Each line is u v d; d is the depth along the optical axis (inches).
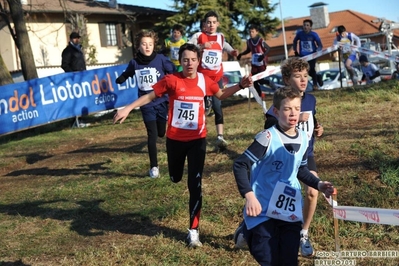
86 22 1145.4
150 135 277.1
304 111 173.2
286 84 173.2
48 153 403.5
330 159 265.9
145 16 1338.6
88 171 321.7
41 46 1105.4
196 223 194.7
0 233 228.2
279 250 143.1
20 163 377.4
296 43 546.9
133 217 231.3
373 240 185.2
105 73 546.6
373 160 251.9
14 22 599.2
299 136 145.4
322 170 252.8
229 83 792.9
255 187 145.8
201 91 198.2
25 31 601.9
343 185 231.6
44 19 1101.1
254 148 142.2
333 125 345.4
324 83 750.5
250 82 198.1
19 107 474.9
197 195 195.5
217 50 320.5
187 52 195.8
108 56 1250.6
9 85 468.4
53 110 502.3
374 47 1089.4
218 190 248.4
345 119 359.3
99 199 259.4
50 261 194.9
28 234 224.7
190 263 180.7
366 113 370.0
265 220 143.9
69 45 548.1
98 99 538.6
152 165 279.7
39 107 491.2
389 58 451.8
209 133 373.4
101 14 1216.2
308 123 173.0
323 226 194.5
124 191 266.8
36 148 425.4
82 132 482.6
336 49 475.5
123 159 337.4
